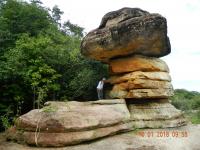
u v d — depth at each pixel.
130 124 12.56
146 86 13.17
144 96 13.08
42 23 25.61
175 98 33.34
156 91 13.33
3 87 16.84
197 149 10.98
